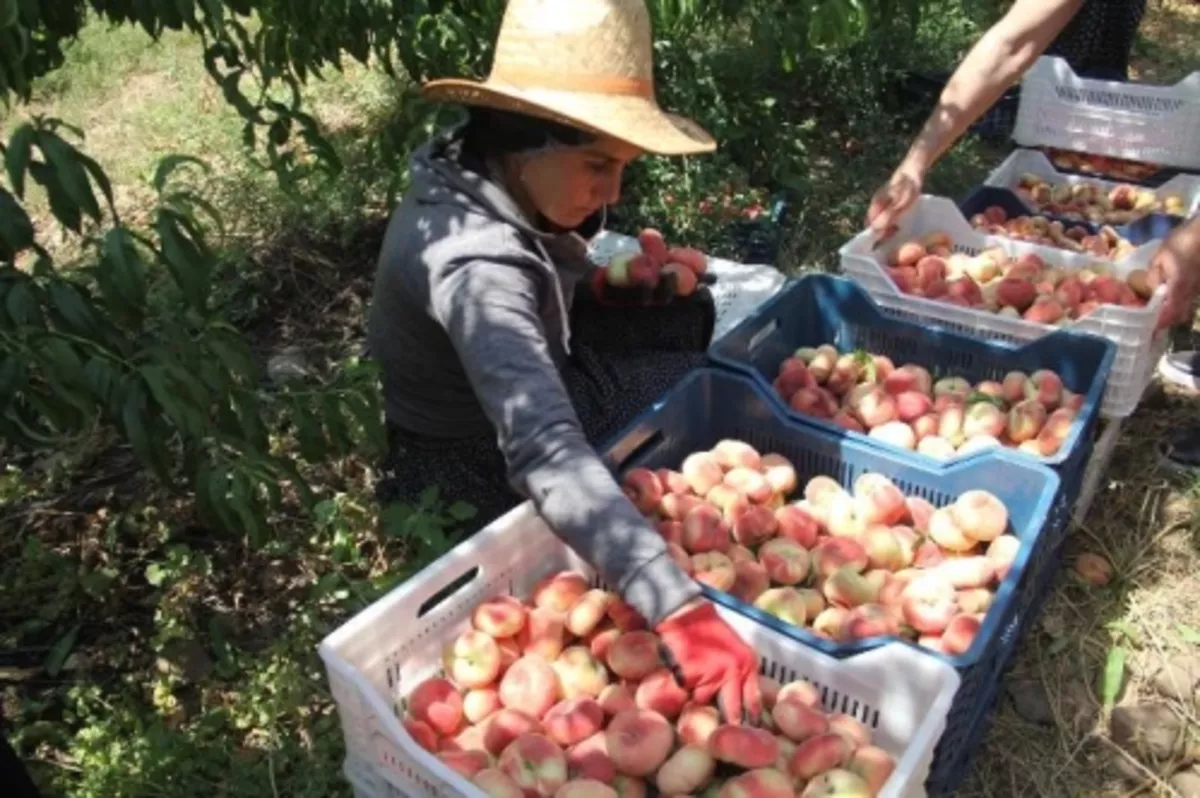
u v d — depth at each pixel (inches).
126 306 72.8
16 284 71.2
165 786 82.3
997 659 81.3
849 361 109.9
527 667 73.5
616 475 91.7
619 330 106.4
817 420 97.7
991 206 153.9
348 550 96.1
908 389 106.3
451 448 95.5
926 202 135.9
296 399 89.4
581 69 71.9
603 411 99.7
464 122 79.6
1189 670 96.1
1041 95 166.2
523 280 73.5
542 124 73.5
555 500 65.1
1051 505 85.0
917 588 80.6
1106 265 124.6
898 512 89.8
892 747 69.8
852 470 97.0
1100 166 166.2
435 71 132.6
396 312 86.0
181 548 98.5
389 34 129.5
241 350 81.1
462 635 74.7
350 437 103.7
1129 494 115.9
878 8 171.3
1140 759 89.2
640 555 63.9
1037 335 109.4
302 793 82.0
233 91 111.5
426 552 88.4
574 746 70.2
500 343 69.0
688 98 164.6
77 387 70.1
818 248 163.9
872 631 77.1
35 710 88.7
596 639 75.9
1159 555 108.3
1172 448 120.3
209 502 79.4
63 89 206.4
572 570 83.4
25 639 98.3
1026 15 116.6
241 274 142.9
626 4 72.5
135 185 171.0
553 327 82.4
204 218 153.8
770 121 176.6
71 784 82.3
